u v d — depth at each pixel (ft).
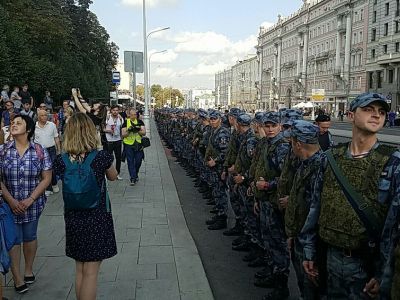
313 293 10.34
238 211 20.51
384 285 7.61
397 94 198.80
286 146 14.07
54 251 17.95
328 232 8.71
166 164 46.96
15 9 112.78
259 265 17.04
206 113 31.01
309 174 10.64
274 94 365.61
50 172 14.58
